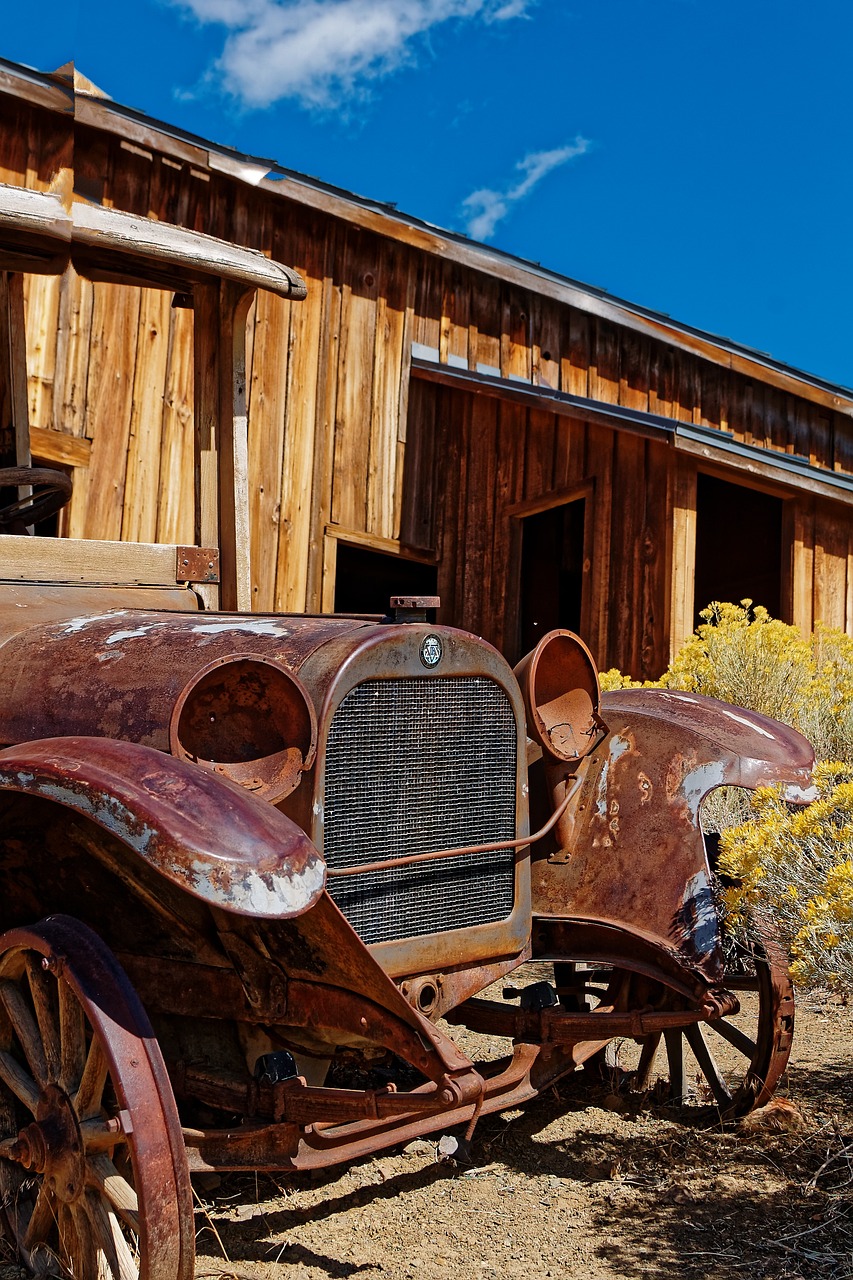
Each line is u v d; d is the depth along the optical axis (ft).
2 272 15.69
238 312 14.67
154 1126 8.15
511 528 34.01
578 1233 10.36
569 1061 12.26
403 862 10.02
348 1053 10.68
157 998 10.41
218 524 14.76
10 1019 9.67
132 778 8.39
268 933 9.67
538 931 12.67
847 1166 11.53
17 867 10.67
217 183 28.30
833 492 31.17
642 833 12.56
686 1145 12.34
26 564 12.52
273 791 9.32
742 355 36.06
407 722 10.36
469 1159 12.01
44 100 24.52
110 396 26.45
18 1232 9.48
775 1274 9.58
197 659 10.00
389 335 31.94
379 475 31.89
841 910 10.63
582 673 12.80
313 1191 11.24
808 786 12.76
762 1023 12.51
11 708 10.73
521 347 34.09
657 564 29.43
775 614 40.09
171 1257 8.05
